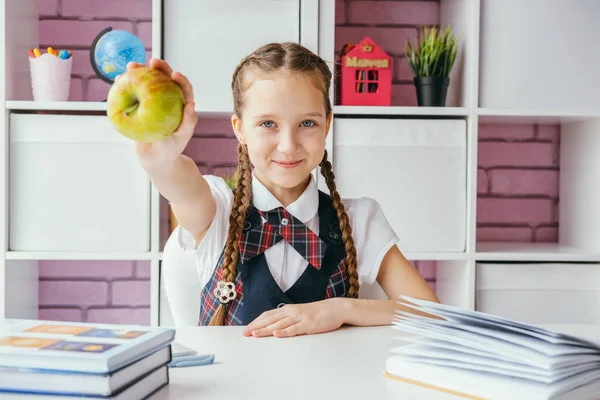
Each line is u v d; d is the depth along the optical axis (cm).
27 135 197
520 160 240
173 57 200
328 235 135
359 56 204
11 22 198
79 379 60
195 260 136
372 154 202
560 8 203
